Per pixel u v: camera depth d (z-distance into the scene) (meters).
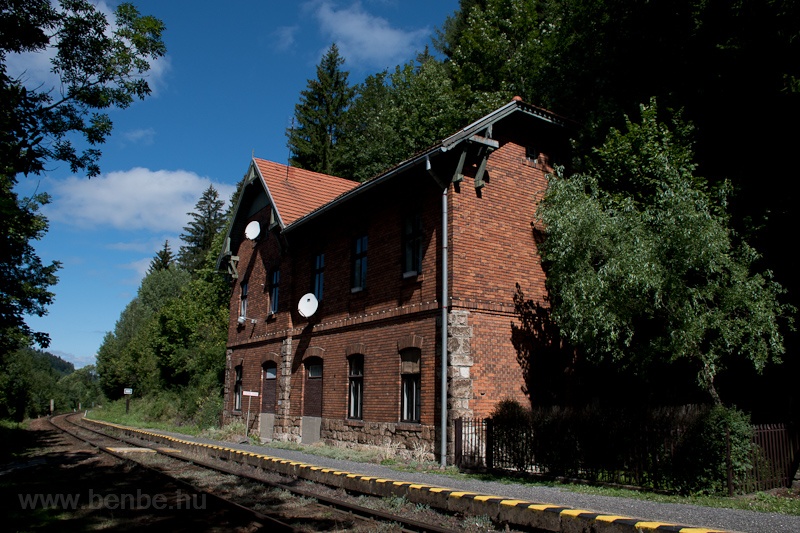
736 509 8.22
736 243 12.73
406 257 15.57
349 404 17.03
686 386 13.71
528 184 15.78
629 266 11.19
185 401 34.62
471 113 26.83
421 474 11.86
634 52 15.63
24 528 8.02
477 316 13.93
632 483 10.26
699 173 13.96
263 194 24.52
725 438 9.27
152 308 73.00
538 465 11.73
